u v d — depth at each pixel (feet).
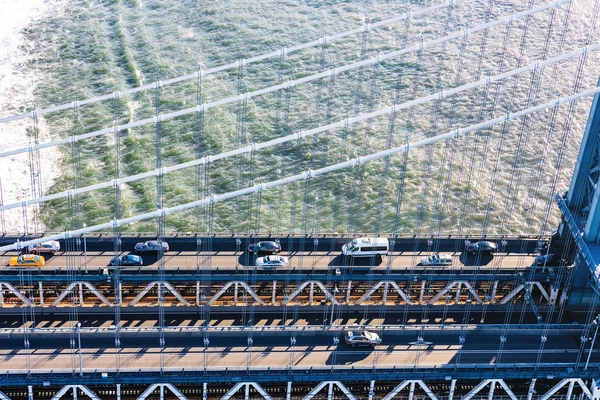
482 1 598.75
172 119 481.46
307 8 590.55
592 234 324.19
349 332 310.45
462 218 420.36
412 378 298.56
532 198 435.53
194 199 426.51
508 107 493.77
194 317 326.65
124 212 417.28
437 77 518.78
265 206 421.59
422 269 341.21
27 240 345.72
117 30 563.89
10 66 529.04
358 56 538.06
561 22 575.38
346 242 355.36
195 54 542.57
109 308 327.47
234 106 490.49
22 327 316.60
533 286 350.43
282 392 310.04
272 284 343.26
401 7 591.37
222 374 292.40
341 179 439.63
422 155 458.09
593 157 327.67
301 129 473.26
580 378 306.14
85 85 513.45
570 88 510.99
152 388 292.20
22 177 437.58
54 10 589.73
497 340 318.24
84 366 293.23
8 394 300.81
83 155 455.63
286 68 525.34
